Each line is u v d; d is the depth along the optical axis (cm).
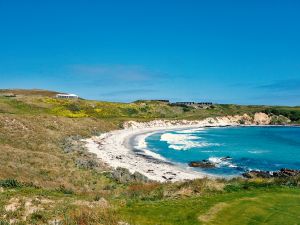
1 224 1561
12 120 7000
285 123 19262
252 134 13138
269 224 1584
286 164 6431
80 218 1645
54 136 7294
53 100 14088
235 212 1744
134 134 11744
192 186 2442
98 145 7906
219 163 6394
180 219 1681
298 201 1917
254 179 2647
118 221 1644
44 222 1612
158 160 6569
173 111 18988
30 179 3083
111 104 16438
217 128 16388
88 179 3759
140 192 2516
